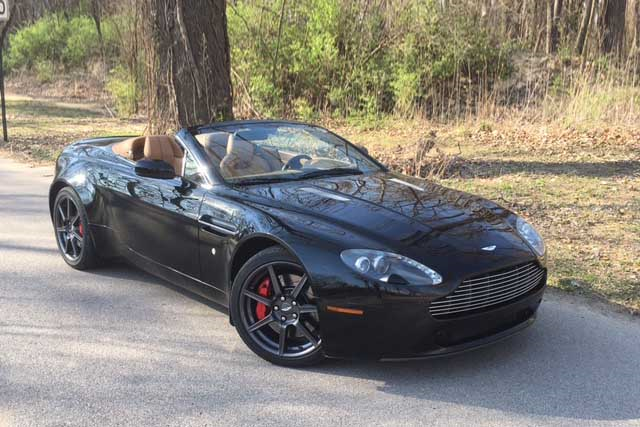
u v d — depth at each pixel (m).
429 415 3.16
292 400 3.29
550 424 3.09
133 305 4.65
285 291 3.67
